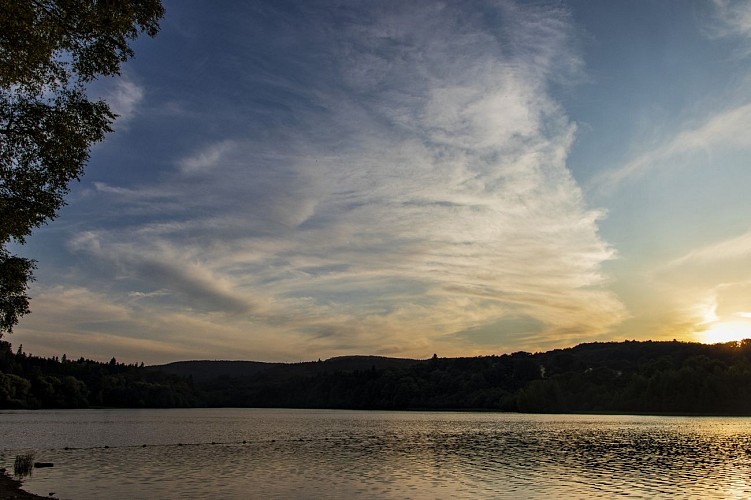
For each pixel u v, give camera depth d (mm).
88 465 62844
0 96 25031
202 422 168875
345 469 61250
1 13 21531
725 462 68688
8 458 68500
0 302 34219
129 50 25984
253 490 46938
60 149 25703
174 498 42969
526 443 97188
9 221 26234
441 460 70688
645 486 50344
